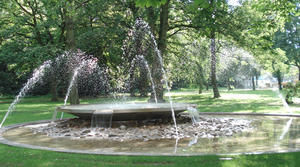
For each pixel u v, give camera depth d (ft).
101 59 75.46
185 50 73.31
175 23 67.21
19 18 76.54
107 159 14.19
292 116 35.04
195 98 84.94
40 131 25.84
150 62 60.29
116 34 60.44
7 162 14.11
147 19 59.88
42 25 75.82
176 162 13.39
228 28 58.59
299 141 19.16
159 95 58.13
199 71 78.07
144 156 14.71
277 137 20.85
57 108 29.35
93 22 67.31
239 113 37.96
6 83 113.80
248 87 208.33
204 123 26.94
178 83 108.99
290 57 133.49
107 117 24.72
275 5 40.22
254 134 22.39
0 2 71.61
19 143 19.15
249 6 62.59
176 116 28.94
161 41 58.80
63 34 81.76
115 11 62.39
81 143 19.72
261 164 12.64
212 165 12.70
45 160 14.26
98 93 90.48
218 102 66.08
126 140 20.40
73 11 45.70
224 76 132.57
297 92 56.54
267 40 47.88
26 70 92.38
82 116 26.86
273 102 62.39
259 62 75.92
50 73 79.61
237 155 14.38
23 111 50.96
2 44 89.71
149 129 23.75
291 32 133.18
